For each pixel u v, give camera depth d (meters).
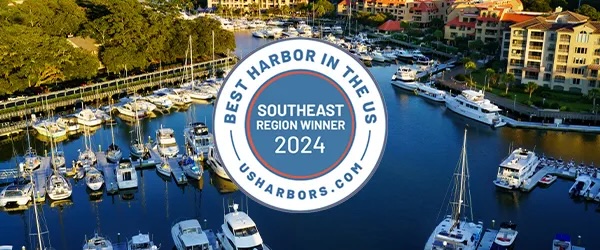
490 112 112.19
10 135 102.81
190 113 116.38
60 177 77.88
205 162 87.00
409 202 74.81
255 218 69.75
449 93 129.88
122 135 102.56
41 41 120.31
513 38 134.00
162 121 111.19
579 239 64.81
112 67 134.00
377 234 66.44
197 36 152.88
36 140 100.56
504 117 113.88
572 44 125.50
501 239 63.06
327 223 68.75
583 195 76.31
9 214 72.69
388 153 94.38
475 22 178.62
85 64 125.88
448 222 66.06
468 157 92.62
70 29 153.75
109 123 109.31
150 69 146.38
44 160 89.12
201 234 61.75
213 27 156.75
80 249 63.53
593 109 114.19
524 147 98.25
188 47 148.38
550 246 64.12
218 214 71.56
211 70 149.00
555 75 128.88
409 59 171.00
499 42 171.62
